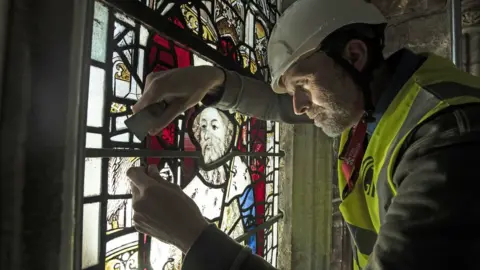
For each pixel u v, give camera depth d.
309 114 0.73
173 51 1.03
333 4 0.67
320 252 1.87
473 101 0.48
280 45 0.71
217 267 0.53
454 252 0.39
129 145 0.86
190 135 1.11
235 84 0.93
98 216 0.77
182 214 0.58
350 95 0.67
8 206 0.37
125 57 0.85
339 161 0.82
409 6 1.91
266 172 1.76
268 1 1.85
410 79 0.61
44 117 0.39
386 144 0.61
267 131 1.77
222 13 1.35
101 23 0.77
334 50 0.65
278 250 1.88
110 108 0.81
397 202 0.46
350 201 0.76
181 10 1.07
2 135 0.37
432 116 0.49
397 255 0.42
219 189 1.29
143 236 0.92
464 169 0.41
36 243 0.38
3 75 0.37
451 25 1.16
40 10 0.38
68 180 0.41
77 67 0.41
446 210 0.40
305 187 1.90
